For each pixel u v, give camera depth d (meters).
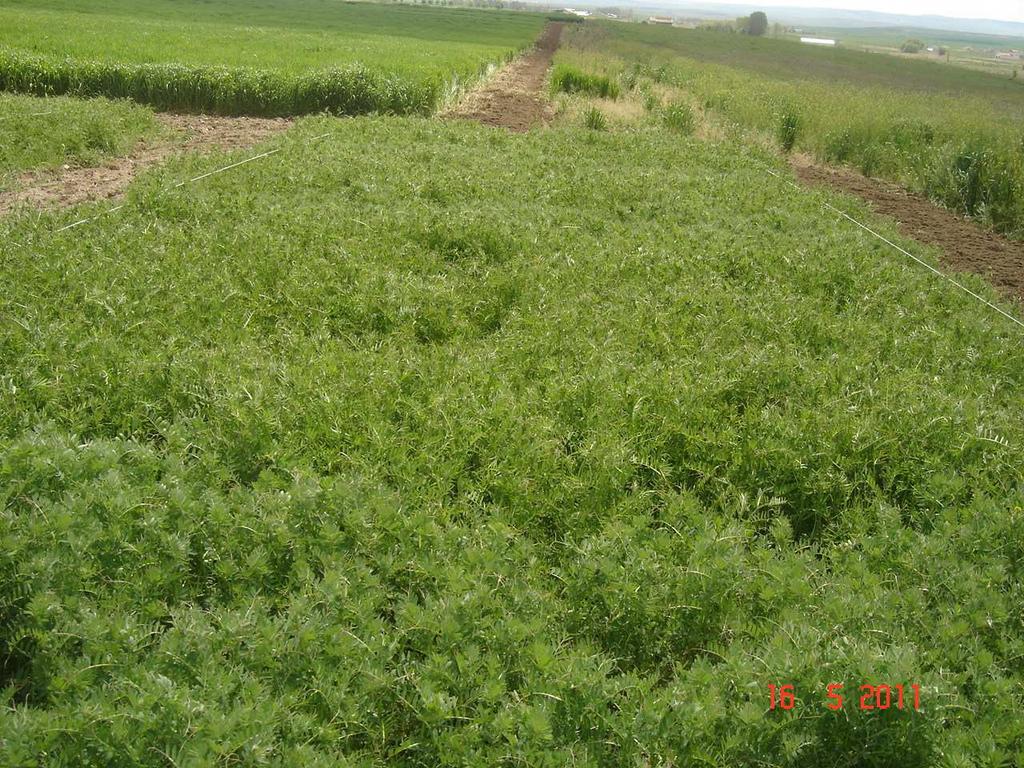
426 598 3.83
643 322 7.35
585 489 4.93
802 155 19.06
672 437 5.66
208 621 3.67
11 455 4.31
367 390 5.75
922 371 6.95
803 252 9.48
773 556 4.40
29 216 8.72
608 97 25.48
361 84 19.94
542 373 6.36
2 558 3.64
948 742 3.15
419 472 5.01
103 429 5.35
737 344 7.13
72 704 3.13
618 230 10.07
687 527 4.59
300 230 8.80
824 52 59.94
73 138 13.08
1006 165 14.47
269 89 19.62
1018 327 8.23
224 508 4.17
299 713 3.19
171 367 5.75
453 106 23.47
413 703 3.34
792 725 3.25
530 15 113.88
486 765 3.04
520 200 11.16
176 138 15.17
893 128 19.11
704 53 52.31
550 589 4.27
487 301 7.71
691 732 3.18
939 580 4.24
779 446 5.39
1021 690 3.58
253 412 5.24
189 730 2.94
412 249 8.78
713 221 10.84
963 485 5.14
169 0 62.16
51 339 5.95
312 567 4.09
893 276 9.03
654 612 3.90
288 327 6.93
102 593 3.72
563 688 3.32
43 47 22.72
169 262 7.67
